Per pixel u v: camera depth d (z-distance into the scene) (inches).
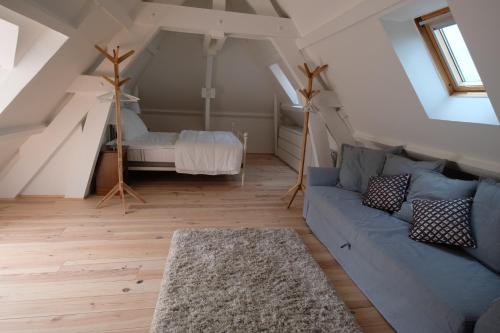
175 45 191.6
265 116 259.1
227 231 107.6
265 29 133.0
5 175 127.0
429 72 89.8
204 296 72.0
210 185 165.6
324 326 65.1
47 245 93.0
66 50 96.5
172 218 119.2
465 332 48.6
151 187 156.6
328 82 142.1
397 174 98.3
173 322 63.3
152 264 86.3
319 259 95.7
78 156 131.0
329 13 107.8
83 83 121.8
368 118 129.9
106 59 124.7
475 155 88.1
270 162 231.6
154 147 153.9
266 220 123.0
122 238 100.3
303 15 124.7
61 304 68.2
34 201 128.0
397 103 103.4
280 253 94.4
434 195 81.7
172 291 73.1
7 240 94.7
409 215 85.7
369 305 74.9
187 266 83.8
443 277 59.0
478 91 83.0
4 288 72.2
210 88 213.9
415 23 85.4
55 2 77.7
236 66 214.4
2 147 112.3
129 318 65.4
